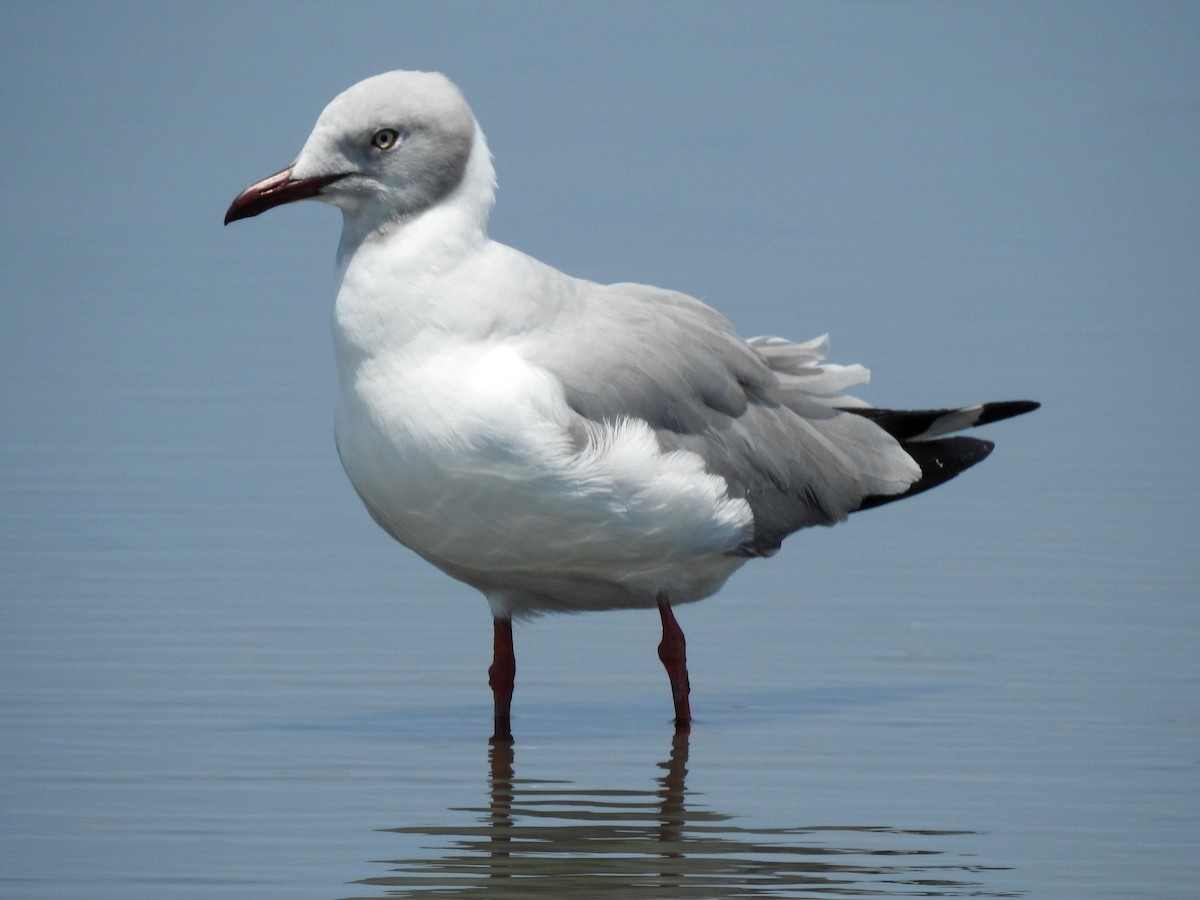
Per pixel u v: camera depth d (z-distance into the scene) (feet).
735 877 34.88
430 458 40.47
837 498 46.24
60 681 45.47
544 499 40.73
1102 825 37.55
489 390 40.11
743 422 44.47
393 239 40.91
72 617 49.67
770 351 47.19
